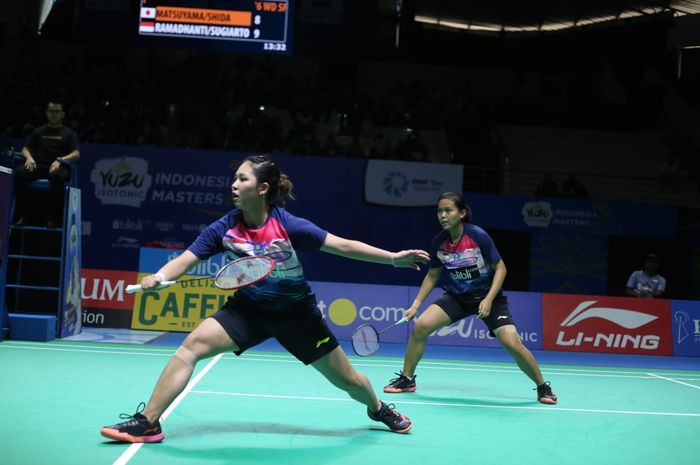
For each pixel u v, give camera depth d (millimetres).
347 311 10680
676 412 5711
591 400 6195
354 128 18234
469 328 10695
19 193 8789
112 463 3422
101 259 14367
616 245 17031
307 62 20859
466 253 5871
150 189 14516
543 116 20781
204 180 14570
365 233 14891
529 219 15367
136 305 10414
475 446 4168
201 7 16438
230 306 3926
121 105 17359
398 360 8688
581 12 23172
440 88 21688
